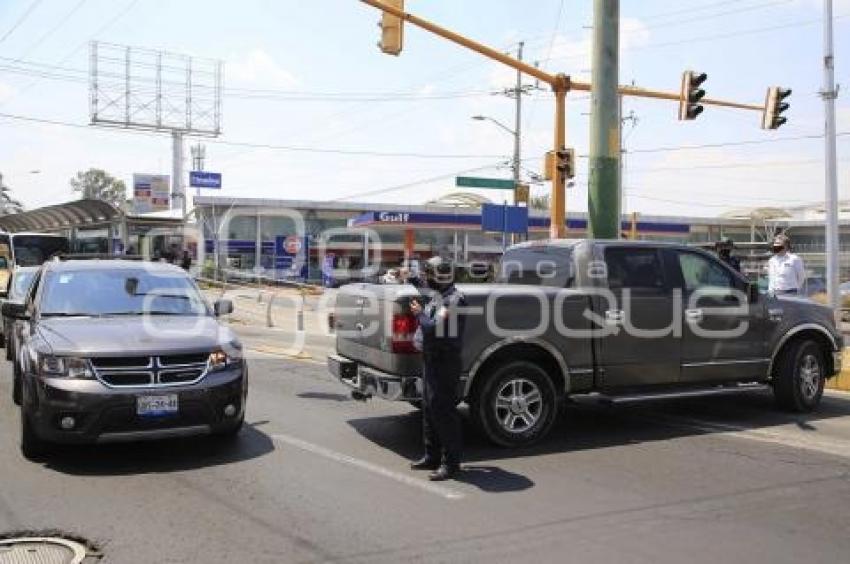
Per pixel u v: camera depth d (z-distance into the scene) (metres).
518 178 45.00
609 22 14.50
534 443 8.23
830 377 10.35
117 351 7.15
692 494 6.56
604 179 14.59
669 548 5.35
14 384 9.72
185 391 7.25
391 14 15.87
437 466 7.28
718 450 8.04
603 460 7.64
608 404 9.84
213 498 6.39
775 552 5.30
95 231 45.94
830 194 21.75
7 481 6.83
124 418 7.06
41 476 6.98
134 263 9.48
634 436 8.66
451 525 5.78
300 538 5.51
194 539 5.49
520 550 5.30
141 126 65.62
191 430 7.32
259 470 7.21
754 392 11.30
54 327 7.78
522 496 6.48
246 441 8.30
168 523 5.80
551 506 6.22
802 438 8.57
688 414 9.84
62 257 10.52
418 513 6.04
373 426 9.05
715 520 5.93
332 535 5.57
